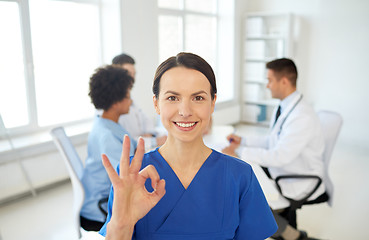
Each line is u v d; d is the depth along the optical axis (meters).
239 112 6.13
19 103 3.50
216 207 0.79
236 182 0.80
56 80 3.78
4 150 3.03
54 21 3.69
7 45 3.35
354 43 4.89
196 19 5.60
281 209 2.10
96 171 1.73
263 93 6.09
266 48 5.84
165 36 5.10
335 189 3.40
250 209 0.83
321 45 5.23
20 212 2.93
